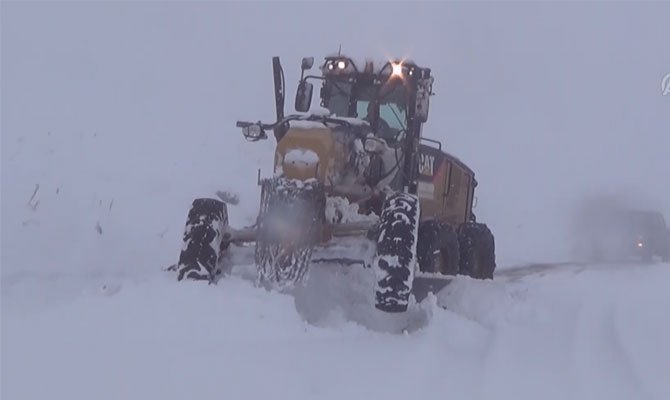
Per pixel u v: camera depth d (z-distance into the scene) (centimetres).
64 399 2439
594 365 3350
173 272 4012
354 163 4006
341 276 3728
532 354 3466
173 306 3238
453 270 4491
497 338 3700
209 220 3809
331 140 3831
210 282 3553
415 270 3850
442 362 3164
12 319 3188
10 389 2486
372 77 4694
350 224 3700
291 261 3556
